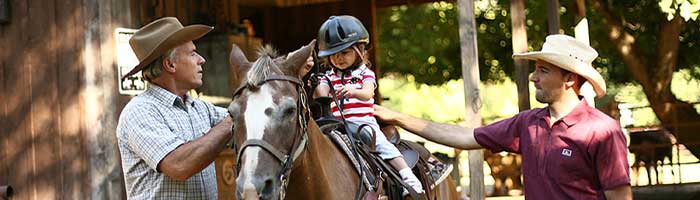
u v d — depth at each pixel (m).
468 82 8.88
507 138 5.18
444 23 19.59
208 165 4.45
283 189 4.07
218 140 4.38
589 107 4.83
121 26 8.95
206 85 10.83
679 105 15.52
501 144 5.21
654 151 15.67
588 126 4.73
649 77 15.49
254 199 3.88
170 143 4.43
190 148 4.36
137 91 8.77
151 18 9.57
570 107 4.84
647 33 15.44
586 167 4.74
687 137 15.78
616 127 4.72
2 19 9.04
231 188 9.99
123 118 4.60
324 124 5.16
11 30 9.16
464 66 8.91
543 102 4.89
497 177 17.55
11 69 9.16
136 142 4.49
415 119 5.73
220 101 10.76
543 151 4.87
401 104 27.38
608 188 4.66
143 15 9.41
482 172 8.96
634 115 20.20
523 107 10.02
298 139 4.21
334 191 4.69
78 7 8.88
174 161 4.38
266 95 4.08
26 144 9.11
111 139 8.83
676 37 15.05
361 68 5.68
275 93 4.10
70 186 8.93
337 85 5.61
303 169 4.41
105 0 8.84
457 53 19.98
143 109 4.55
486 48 17.67
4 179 9.18
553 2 10.62
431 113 27.14
